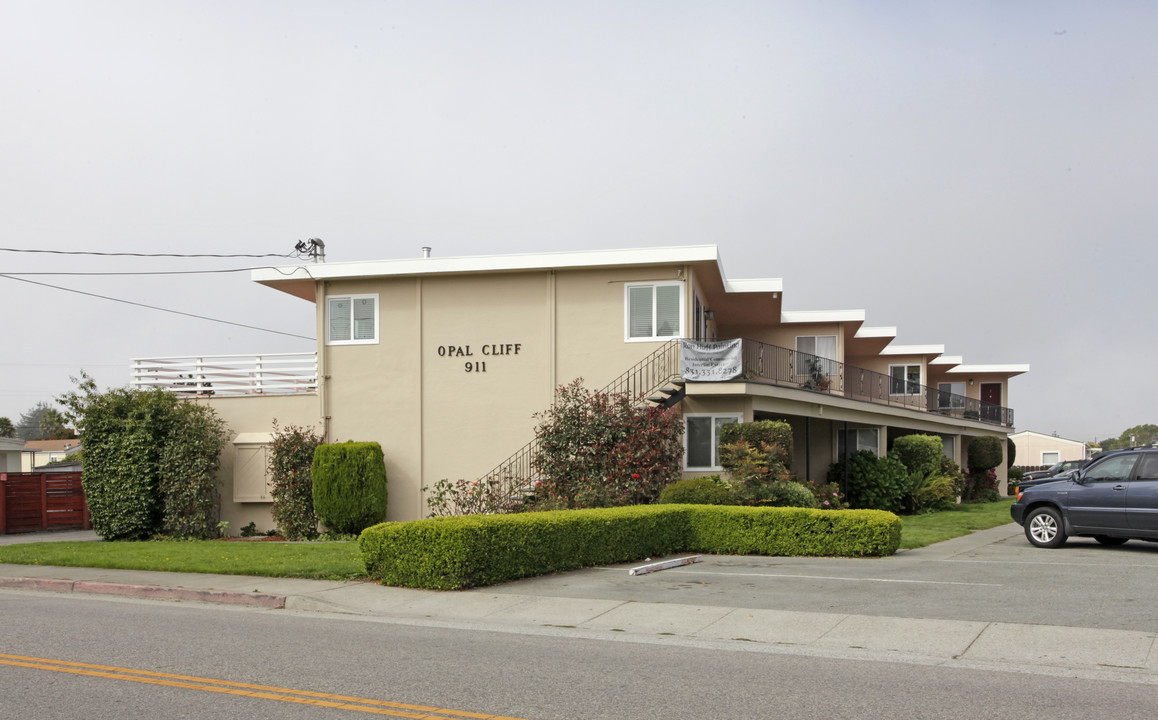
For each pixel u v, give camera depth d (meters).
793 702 6.52
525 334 21.72
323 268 22.38
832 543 15.03
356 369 22.58
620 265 21.00
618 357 21.11
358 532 21.05
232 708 6.41
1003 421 43.75
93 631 9.39
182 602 11.83
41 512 25.84
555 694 6.75
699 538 15.97
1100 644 8.32
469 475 21.73
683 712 6.25
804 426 27.80
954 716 6.15
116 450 21.45
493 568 12.27
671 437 19.33
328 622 10.09
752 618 9.83
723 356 19.50
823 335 30.59
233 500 22.58
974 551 15.69
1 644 8.67
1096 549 15.62
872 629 9.15
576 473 19.09
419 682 7.13
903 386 38.19
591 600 11.07
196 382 23.42
